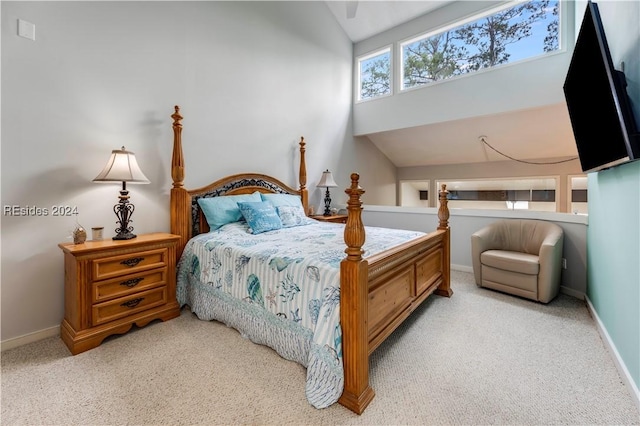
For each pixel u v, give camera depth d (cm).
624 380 162
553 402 149
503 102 382
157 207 278
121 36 251
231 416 140
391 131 528
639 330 146
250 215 286
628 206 164
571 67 212
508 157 537
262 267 202
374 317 173
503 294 304
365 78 533
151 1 271
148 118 270
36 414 140
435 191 645
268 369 176
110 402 148
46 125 213
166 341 209
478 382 165
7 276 201
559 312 258
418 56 463
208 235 274
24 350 197
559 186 511
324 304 160
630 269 160
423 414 141
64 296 224
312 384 153
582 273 292
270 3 385
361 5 446
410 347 202
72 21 224
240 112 350
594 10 158
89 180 235
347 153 527
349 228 148
